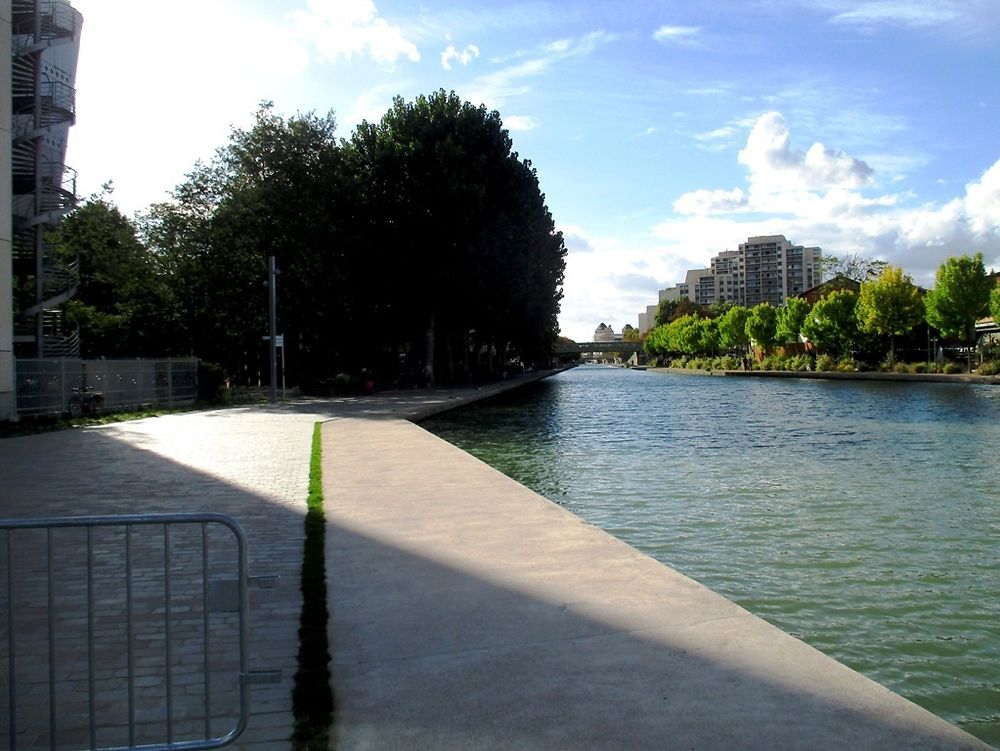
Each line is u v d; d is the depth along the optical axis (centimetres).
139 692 448
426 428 2905
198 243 4828
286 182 4794
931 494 1391
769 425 2844
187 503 1073
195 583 679
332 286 4931
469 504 1020
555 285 6975
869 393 4794
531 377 9338
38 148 3228
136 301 5106
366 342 5650
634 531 1112
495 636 526
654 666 470
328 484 1210
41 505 1060
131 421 2725
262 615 584
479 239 5144
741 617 561
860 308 7044
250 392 4547
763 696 427
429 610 584
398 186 5072
